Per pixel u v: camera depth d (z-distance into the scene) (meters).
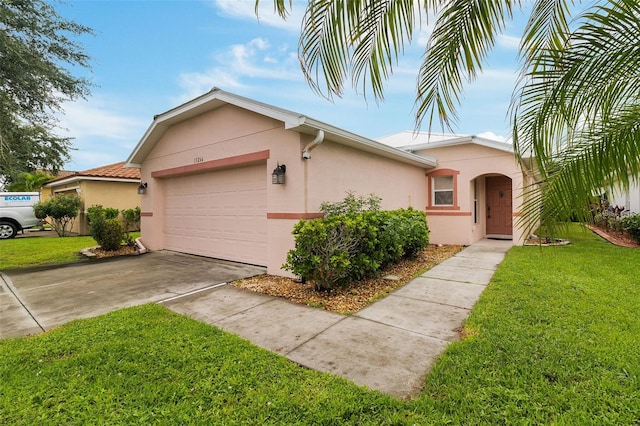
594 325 3.48
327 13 2.25
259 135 6.70
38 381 2.69
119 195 15.46
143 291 5.43
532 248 8.95
